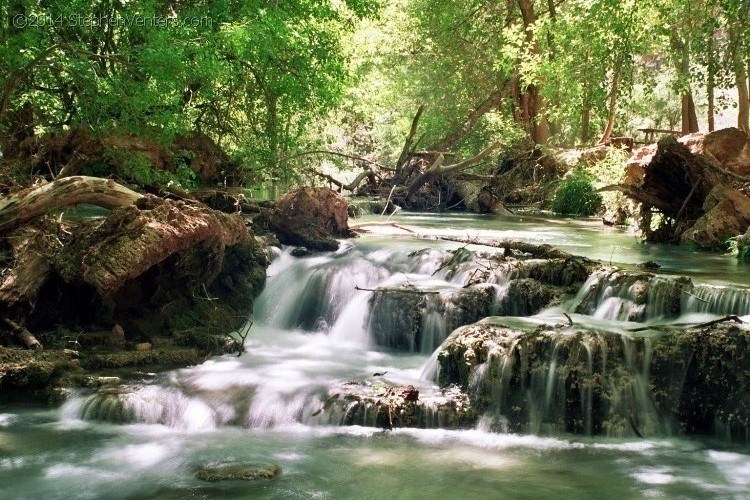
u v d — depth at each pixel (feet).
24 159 58.75
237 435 28.94
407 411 29.76
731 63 65.36
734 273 41.22
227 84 66.08
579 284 37.99
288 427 29.68
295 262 46.96
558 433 29.50
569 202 80.23
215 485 24.61
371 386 31.45
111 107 51.49
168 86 48.80
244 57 59.31
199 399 30.81
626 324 33.01
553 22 88.22
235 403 30.73
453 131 105.19
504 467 26.16
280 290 44.24
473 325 33.17
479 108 104.78
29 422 29.78
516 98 107.34
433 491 24.25
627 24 68.33
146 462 26.40
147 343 36.47
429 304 38.99
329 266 44.73
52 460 26.48
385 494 24.06
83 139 58.70
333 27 73.31
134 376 33.19
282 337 41.16
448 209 87.10
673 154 54.75
